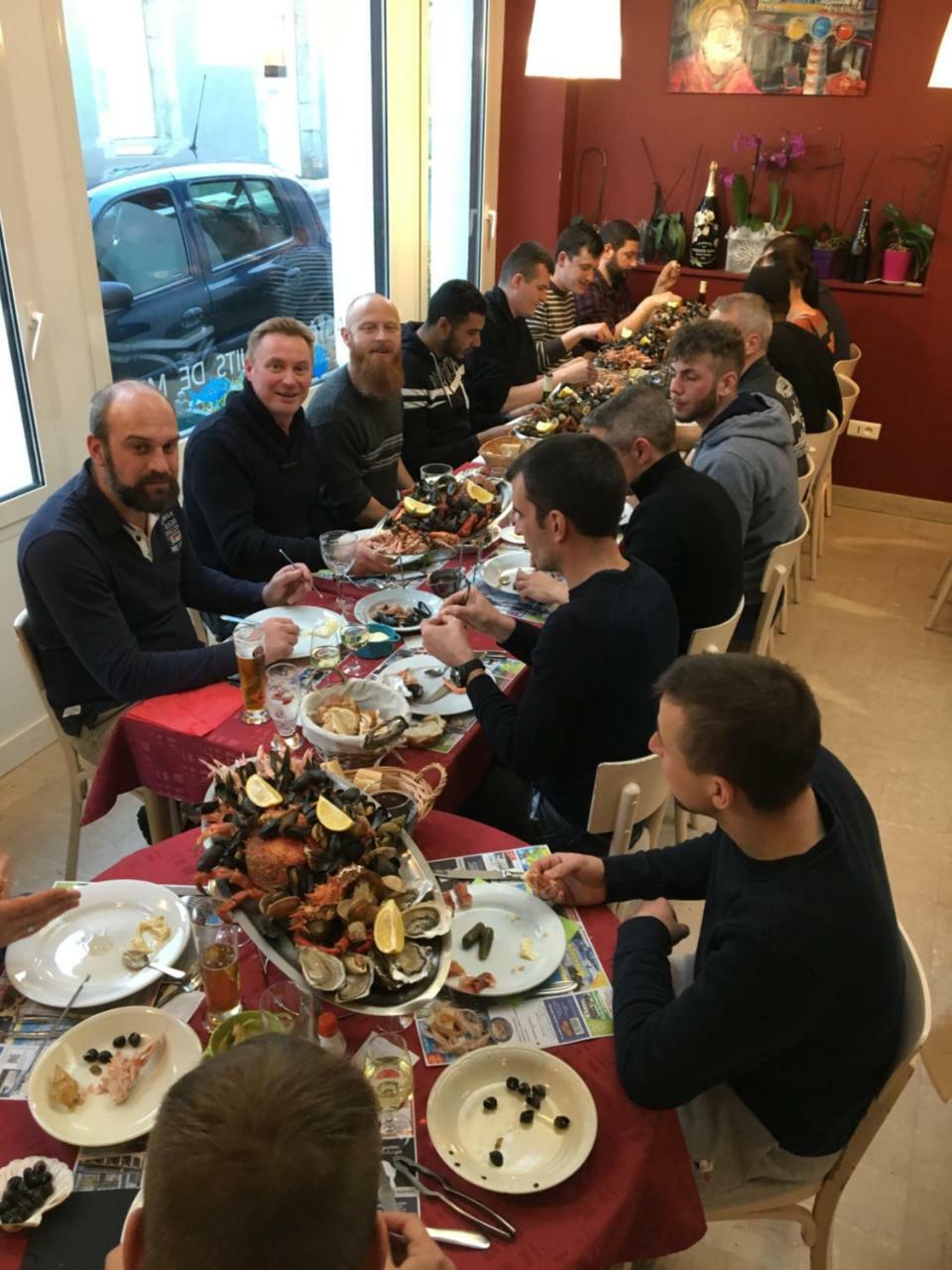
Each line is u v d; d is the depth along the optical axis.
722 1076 1.15
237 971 1.22
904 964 1.28
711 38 4.86
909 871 2.69
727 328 2.98
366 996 1.21
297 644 2.09
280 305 4.05
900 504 5.20
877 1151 1.93
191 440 2.68
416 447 3.57
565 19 3.25
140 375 3.39
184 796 1.89
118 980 1.27
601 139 5.30
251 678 1.85
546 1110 1.13
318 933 1.23
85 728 2.21
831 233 4.93
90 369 2.96
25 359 2.74
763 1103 1.33
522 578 2.33
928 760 3.19
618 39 3.32
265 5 3.57
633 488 2.49
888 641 3.93
